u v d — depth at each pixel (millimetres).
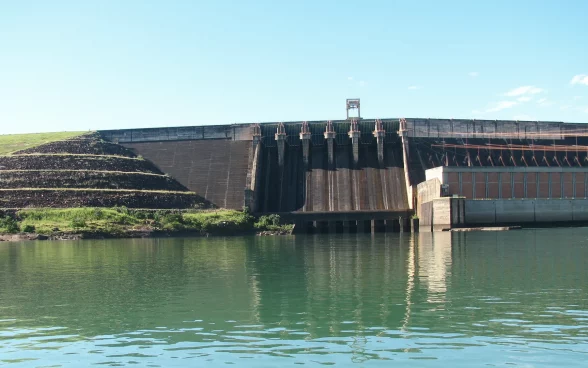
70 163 144250
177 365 31828
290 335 36938
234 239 115500
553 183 140250
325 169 149000
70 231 119312
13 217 125938
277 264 70125
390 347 34031
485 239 98750
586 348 33438
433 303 45188
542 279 55562
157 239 117438
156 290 53062
